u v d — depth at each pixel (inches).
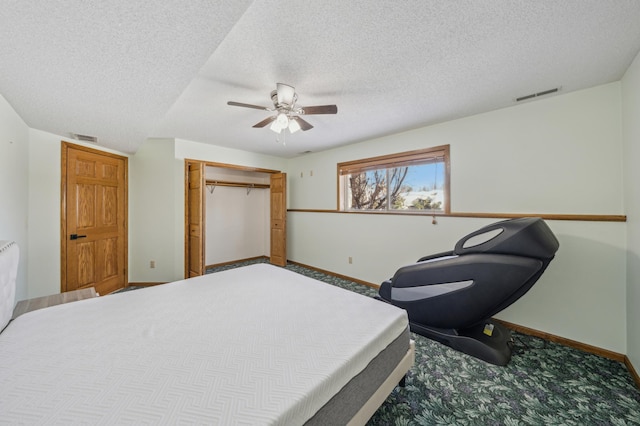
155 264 143.5
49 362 37.6
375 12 48.9
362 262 150.3
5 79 61.4
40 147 100.1
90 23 42.3
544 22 51.9
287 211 205.2
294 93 80.1
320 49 60.7
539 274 69.9
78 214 115.7
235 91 82.2
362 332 48.1
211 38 47.6
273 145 158.2
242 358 39.3
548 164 88.7
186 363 37.9
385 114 104.1
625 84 72.0
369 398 44.6
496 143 99.7
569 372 70.1
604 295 78.5
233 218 211.8
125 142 118.6
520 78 75.2
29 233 96.0
